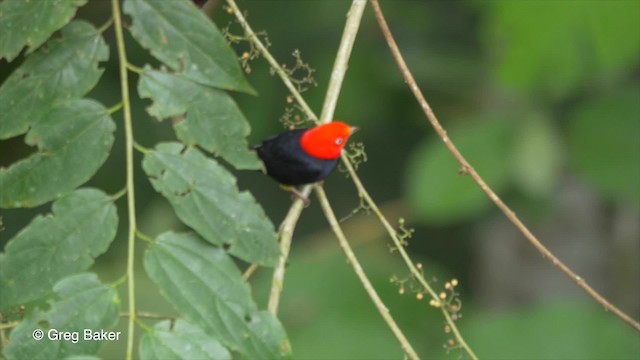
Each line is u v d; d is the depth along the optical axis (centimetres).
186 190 554
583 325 1191
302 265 1262
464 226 1581
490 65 1205
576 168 1167
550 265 1442
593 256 1441
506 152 1135
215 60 580
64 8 568
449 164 1132
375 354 1199
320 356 1188
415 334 1237
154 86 569
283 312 1229
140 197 1317
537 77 1110
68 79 570
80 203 547
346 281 1248
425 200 1132
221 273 544
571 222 1435
